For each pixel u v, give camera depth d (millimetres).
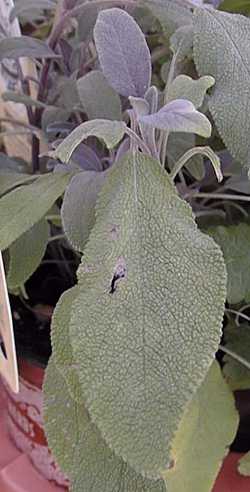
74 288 138
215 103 144
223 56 147
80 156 171
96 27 151
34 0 205
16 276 168
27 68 224
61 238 193
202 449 153
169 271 122
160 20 181
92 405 117
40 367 189
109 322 120
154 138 145
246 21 154
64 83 196
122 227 127
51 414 146
